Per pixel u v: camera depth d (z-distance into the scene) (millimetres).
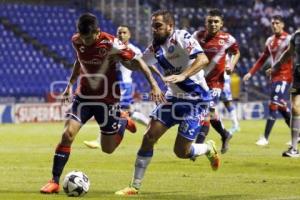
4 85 85125
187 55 23547
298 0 111312
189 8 104562
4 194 23578
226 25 104250
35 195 23359
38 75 88312
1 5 92812
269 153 40531
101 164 34156
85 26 23125
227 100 55750
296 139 37875
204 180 28125
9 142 49094
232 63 35281
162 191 24891
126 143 48156
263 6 108562
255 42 103000
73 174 23344
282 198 22953
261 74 96625
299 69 36062
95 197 23078
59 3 98250
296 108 37188
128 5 99812
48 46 92125
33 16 94062
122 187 26016
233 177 29141
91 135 56438
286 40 44656
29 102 83375
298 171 31547
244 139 52406
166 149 43094
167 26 23578
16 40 90438
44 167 32625
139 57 23547
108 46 23547
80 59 24141
